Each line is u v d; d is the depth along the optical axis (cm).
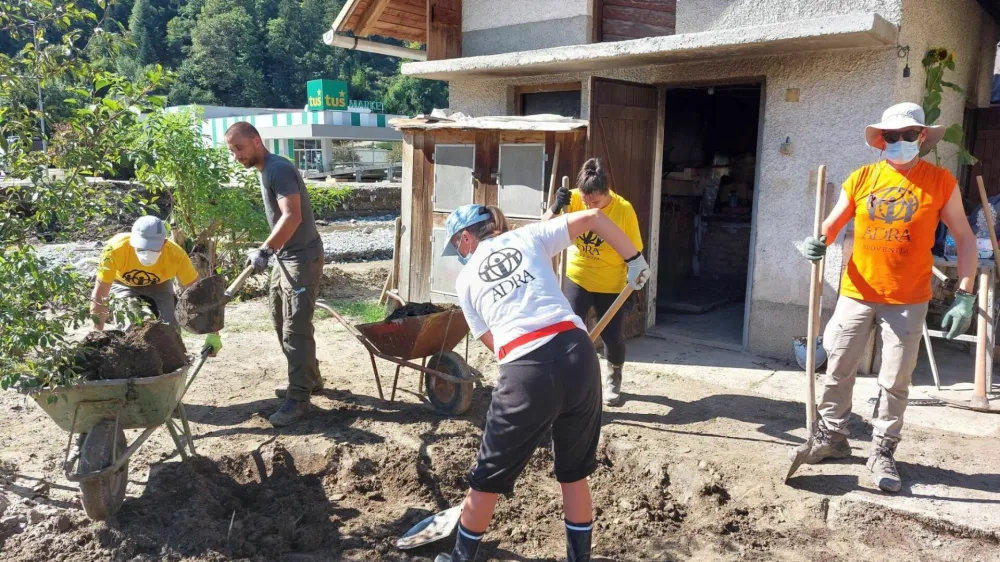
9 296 342
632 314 743
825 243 414
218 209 936
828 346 434
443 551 365
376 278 1090
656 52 633
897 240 393
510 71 783
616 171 685
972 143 855
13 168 359
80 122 360
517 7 816
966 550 361
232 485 424
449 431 487
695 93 1003
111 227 1247
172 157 894
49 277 353
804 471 437
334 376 612
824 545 373
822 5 608
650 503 419
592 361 311
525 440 305
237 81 9256
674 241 1012
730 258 1060
